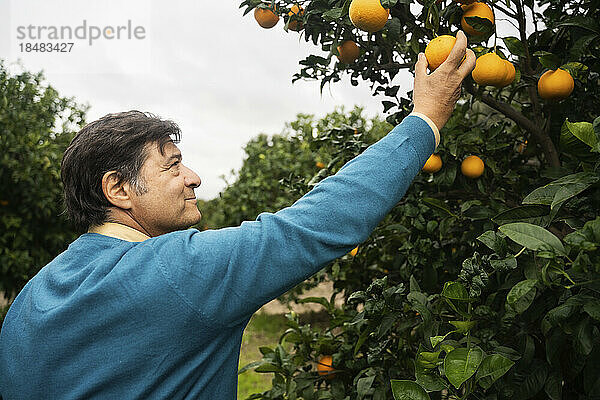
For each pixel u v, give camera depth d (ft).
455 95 3.63
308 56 5.49
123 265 3.09
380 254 7.54
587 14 4.89
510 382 4.18
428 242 5.85
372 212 3.17
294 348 7.06
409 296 4.62
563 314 3.57
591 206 4.06
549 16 5.28
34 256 17.06
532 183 5.77
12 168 16.43
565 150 3.85
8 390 3.18
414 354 5.44
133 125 3.52
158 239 3.20
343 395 6.04
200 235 3.18
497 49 4.52
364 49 5.49
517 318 4.57
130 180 3.44
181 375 3.03
